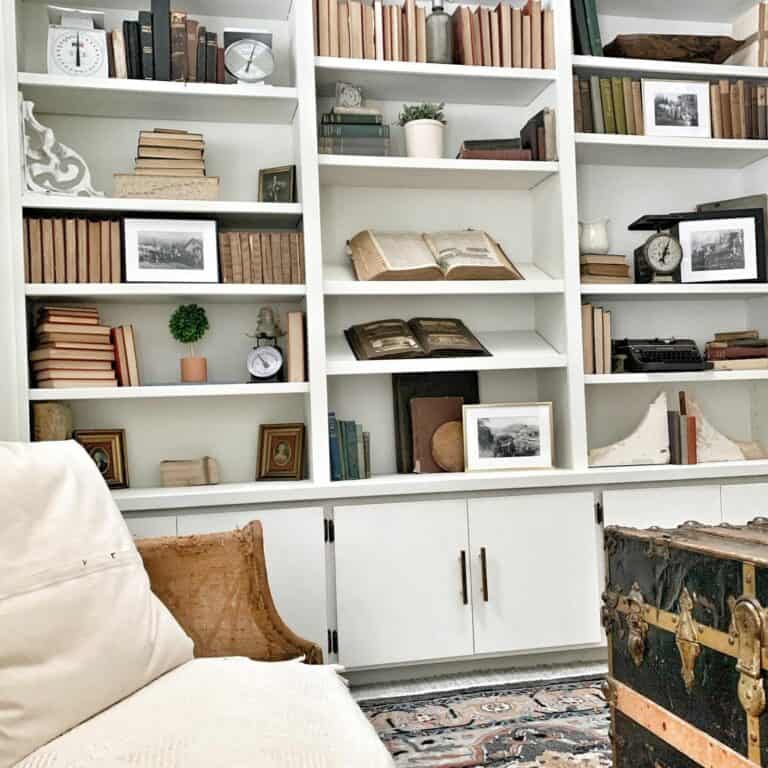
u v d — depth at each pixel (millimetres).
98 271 2914
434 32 3234
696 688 1473
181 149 2998
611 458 3309
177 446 3229
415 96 3434
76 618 1496
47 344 2848
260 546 1980
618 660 1754
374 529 2906
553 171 3250
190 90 2936
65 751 1289
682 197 3748
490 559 2994
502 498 3018
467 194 3537
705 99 3445
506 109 3582
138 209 2893
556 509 3061
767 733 1290
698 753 1469
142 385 3115
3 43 2775
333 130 3125
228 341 3287
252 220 3176
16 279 2781
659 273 3408
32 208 2854
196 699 1460
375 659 2889
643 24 3729
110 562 1661
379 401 3420
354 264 3229
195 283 2990
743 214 3445
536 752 2266
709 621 1432
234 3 3189
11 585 1425
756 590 1316
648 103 3396
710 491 3211
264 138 3336
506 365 3168
